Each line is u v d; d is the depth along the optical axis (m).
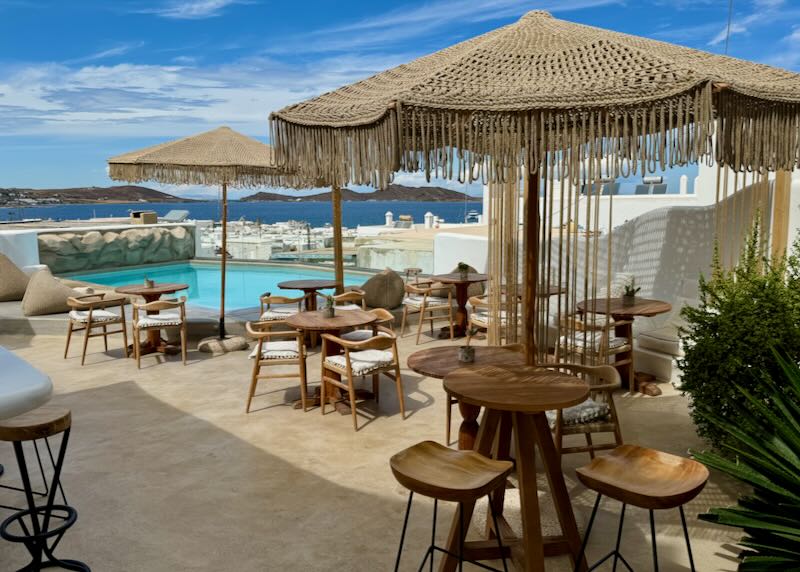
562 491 2.84
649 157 2.23
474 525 3.39
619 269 7.64
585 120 2.32
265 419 5.18
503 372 3.06
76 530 3.39
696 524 3.38
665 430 4.77
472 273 8.91
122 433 4.88
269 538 3.29
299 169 2.62
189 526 3.42
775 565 2.25
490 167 2.35
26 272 10.55
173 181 7.04
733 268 4.67
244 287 13.74
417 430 4.88
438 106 2.28
